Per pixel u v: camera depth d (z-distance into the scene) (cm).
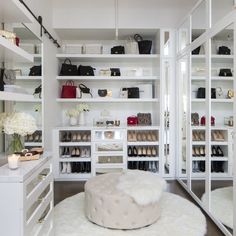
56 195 361
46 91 368
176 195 353
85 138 442
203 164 314
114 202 250
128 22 430
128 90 461
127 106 487
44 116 356
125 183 269
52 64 407
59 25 425
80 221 271
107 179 294
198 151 330
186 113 375
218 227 257
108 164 432
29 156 184
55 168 424
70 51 454
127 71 475
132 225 252
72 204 319
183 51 386
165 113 432
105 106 486
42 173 194
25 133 196
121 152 432
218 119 269
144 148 451
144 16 430
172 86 431
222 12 252
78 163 445
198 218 278
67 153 445
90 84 484
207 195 288
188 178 362
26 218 154
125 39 486
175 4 418
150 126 432
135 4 417
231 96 242
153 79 452
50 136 394
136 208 251
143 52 450
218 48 265
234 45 221
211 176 283
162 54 430
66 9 426
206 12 291
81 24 427
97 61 481
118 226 252
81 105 460
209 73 283
